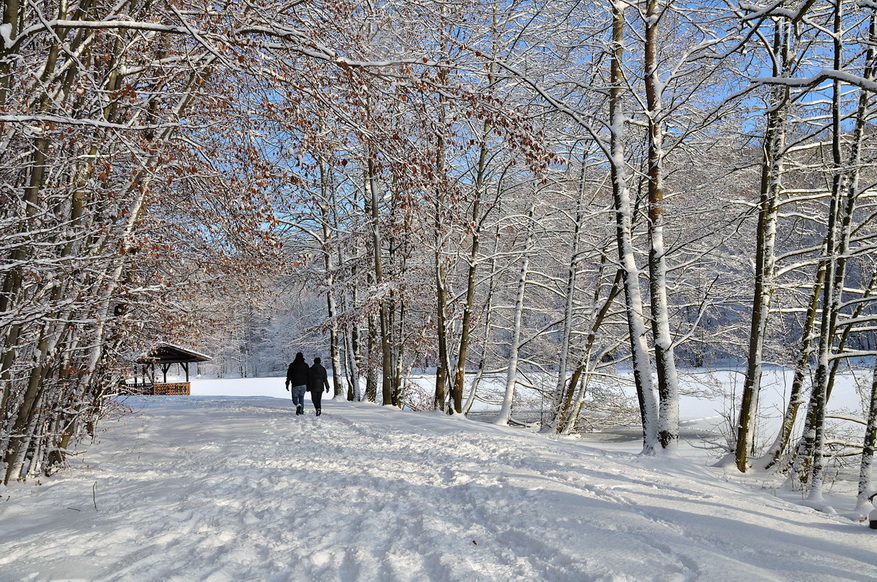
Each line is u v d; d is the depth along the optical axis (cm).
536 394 2544
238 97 779
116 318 843
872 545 478
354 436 1213
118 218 838
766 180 1137
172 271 1073
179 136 803
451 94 643
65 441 899
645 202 1605
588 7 1491
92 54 785
